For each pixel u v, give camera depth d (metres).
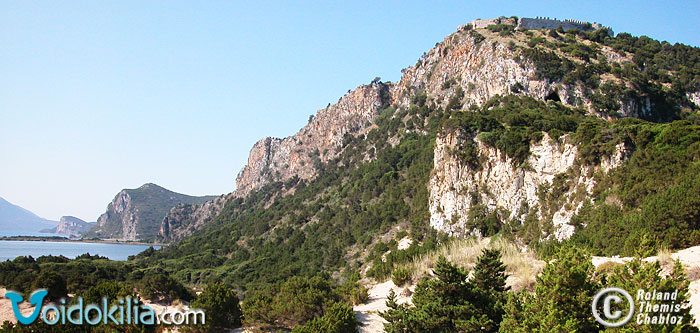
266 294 41.16
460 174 80.81
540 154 69.31
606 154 58.19
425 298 29.20
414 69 174.50
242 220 181.88
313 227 126.62
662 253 32.22
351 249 105.69
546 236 59.66
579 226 54.94
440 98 139.25
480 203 76.06
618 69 102.69
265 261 119.94
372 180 128.62
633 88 95.12
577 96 95.50
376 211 112.06
